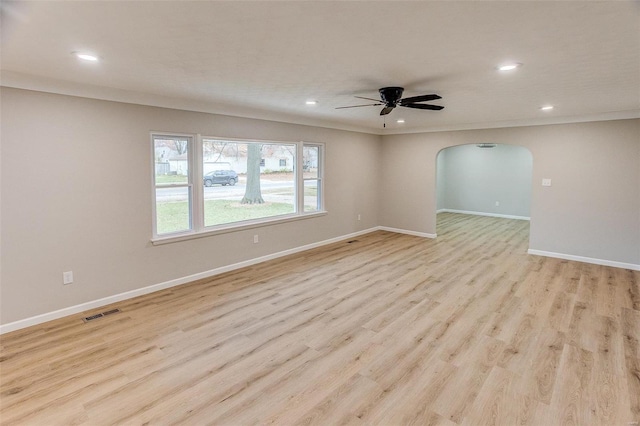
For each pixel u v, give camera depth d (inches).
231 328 132.5
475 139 259.4
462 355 114.0
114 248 154.0
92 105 143.6
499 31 83.2
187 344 120.9
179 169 177.6
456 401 92.2
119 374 103.7
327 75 123.2
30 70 118.2
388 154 309.0
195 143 179.2
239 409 89.4
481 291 170.2
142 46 94.0
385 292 169.2
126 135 154.3
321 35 86.4
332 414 87.7
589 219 216.7
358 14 74.2
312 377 102.7
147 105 159.5
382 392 96.0
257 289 172.7
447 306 152.6
